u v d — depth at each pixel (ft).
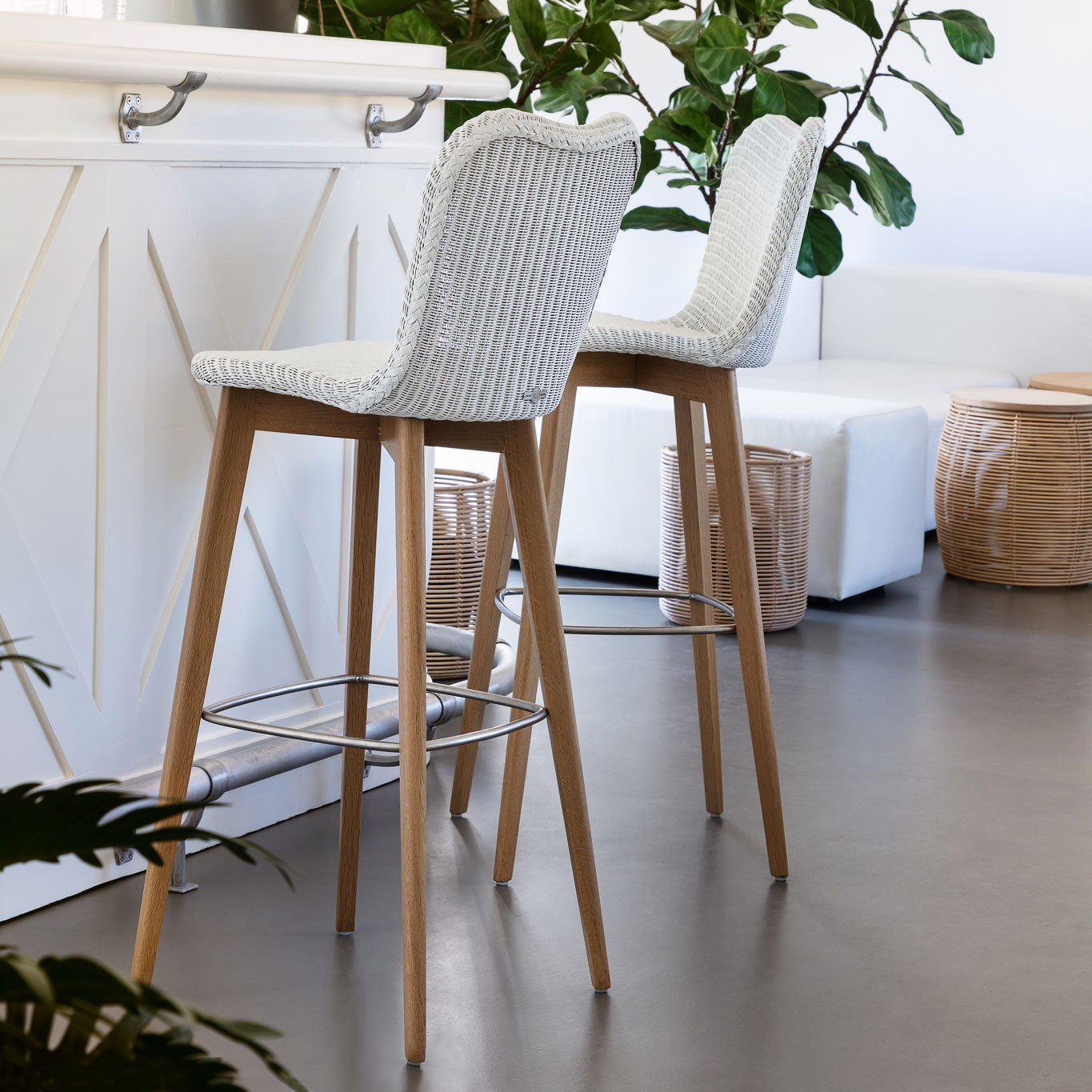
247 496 8.32
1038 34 20.66
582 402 15.14
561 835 8.69
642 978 6.90
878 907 7.75
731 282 8.27
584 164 5.99
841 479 14.08
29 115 6.77
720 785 9.02
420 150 9.03
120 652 7.70
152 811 2.55
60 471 7.27
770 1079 6.01
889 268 20.83
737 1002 6.68
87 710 7.55
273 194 8.15
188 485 7.98
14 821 2.54
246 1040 2.30
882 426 14.48
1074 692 11.75
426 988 6.73
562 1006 6.61
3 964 2.16
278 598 8.68
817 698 11.54
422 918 6.06
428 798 9.27
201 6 8.25
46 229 6.98
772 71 12.21
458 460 17.15
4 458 6.95
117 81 6.79
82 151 7.02
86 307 7.25
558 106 12.71
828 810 9.16
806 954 7.20
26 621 7.18
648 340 7.59
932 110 21.52
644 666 12.46
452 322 5.78
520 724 6.58
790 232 7.48
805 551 13.58
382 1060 6.10
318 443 8.81
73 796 2.56
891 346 20.57
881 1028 6.46
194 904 7.64
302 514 8.76
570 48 11.53
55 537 7.29
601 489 15.16
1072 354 19.06
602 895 7.86
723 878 8.11
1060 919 7.62
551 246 5.99
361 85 7.87
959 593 15.29
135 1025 2.35
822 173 12.67
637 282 20.80
